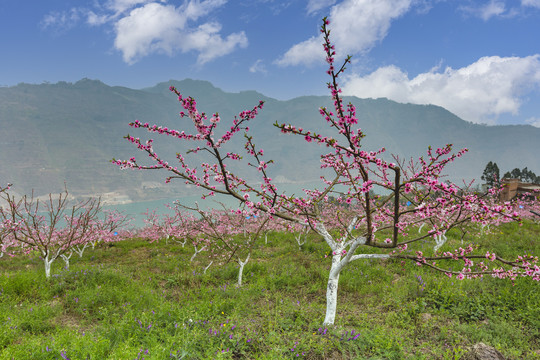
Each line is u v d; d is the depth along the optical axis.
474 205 4.37
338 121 4.30
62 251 10.42
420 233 16.62
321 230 6.52
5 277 8.84
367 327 6.09
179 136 4.92
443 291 7.53
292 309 6.90
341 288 9.23
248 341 5.11
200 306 6.98
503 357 4.82
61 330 5.78
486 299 7.08
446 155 5.67
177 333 5.40
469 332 5.80
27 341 5.00
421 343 5.56
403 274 10.15
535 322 6.04
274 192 5.70
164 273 11.80
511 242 14.23
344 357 4.88
